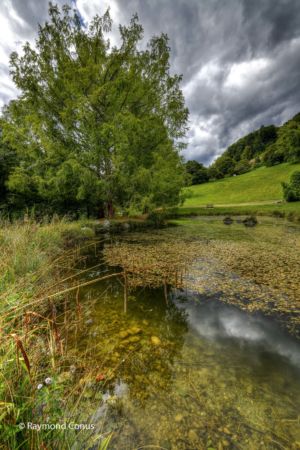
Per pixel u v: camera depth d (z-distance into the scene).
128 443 1.21
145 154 11.38
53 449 0.90
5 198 9.66
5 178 9.59
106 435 1.24
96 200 11.70
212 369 1.82
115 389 1.59
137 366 1.84
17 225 4.75
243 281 3.81
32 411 0.97
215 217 17.20
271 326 2.49
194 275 4.17
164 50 11.09
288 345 2.15
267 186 30.66
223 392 1.58
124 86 10.23
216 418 1.37
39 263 3.31
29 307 1.79
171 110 11.23
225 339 2.25
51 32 9.91
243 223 12.69
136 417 1.37
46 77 10.02
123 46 10.68
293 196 19.17
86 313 2.69
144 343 2.17
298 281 3.76
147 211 12.04
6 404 0.81
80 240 7.29
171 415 1.39
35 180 9.59
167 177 11.38
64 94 10.06
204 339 2.25
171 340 2.23
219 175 53.56
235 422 1.35
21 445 0.85
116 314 2.78
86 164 9.87
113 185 10.45
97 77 10.36
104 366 1.83
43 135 9.20
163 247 6.60
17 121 10.02
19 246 3.44
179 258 5.36
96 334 2.32
